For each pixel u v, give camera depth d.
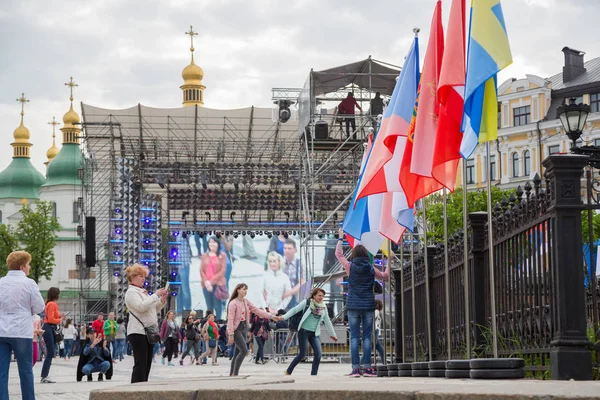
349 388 7.67
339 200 65.75
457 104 15.45
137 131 71.94
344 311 49.59
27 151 171.25
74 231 140.00
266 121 72.75
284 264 71.69
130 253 65.12
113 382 26.94
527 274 13.03
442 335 19.45
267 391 7.98
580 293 11.51
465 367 12.68
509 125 99.44
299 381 9.56
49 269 123.56
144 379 16.67
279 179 65.19
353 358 21.58
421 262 21.61
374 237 22.38
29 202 166.88
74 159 144.38
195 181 64.62
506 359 11.51
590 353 11.38
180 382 9.55
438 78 16.23
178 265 70.69
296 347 47.28
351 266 21.75
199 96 157.75
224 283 71.44
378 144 18.59
